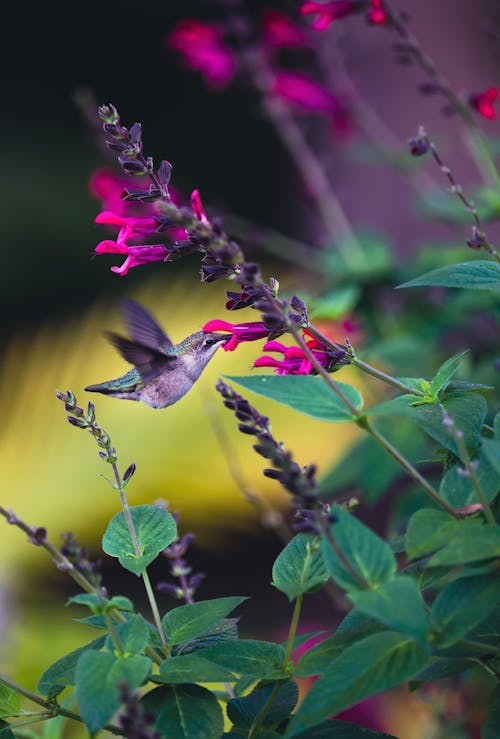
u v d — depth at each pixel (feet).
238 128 90.38
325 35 35.22
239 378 13.29
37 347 47.96
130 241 18.28
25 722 13.98
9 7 94.07
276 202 87.45
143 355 17.29
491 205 29.78
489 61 48.49
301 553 14.01
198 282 48.96
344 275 31.14
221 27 34.55
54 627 34.81
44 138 91.09
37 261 82.23
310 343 15.65
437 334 29.45
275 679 13.55
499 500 13.56
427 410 14.51
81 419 14.56
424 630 11.12
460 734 24.36
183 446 42.55
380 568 12.03
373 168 50.29
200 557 47.75
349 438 42.22
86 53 95.35
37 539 12.34
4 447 44.68
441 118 47.55
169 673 12.72
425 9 49.21
